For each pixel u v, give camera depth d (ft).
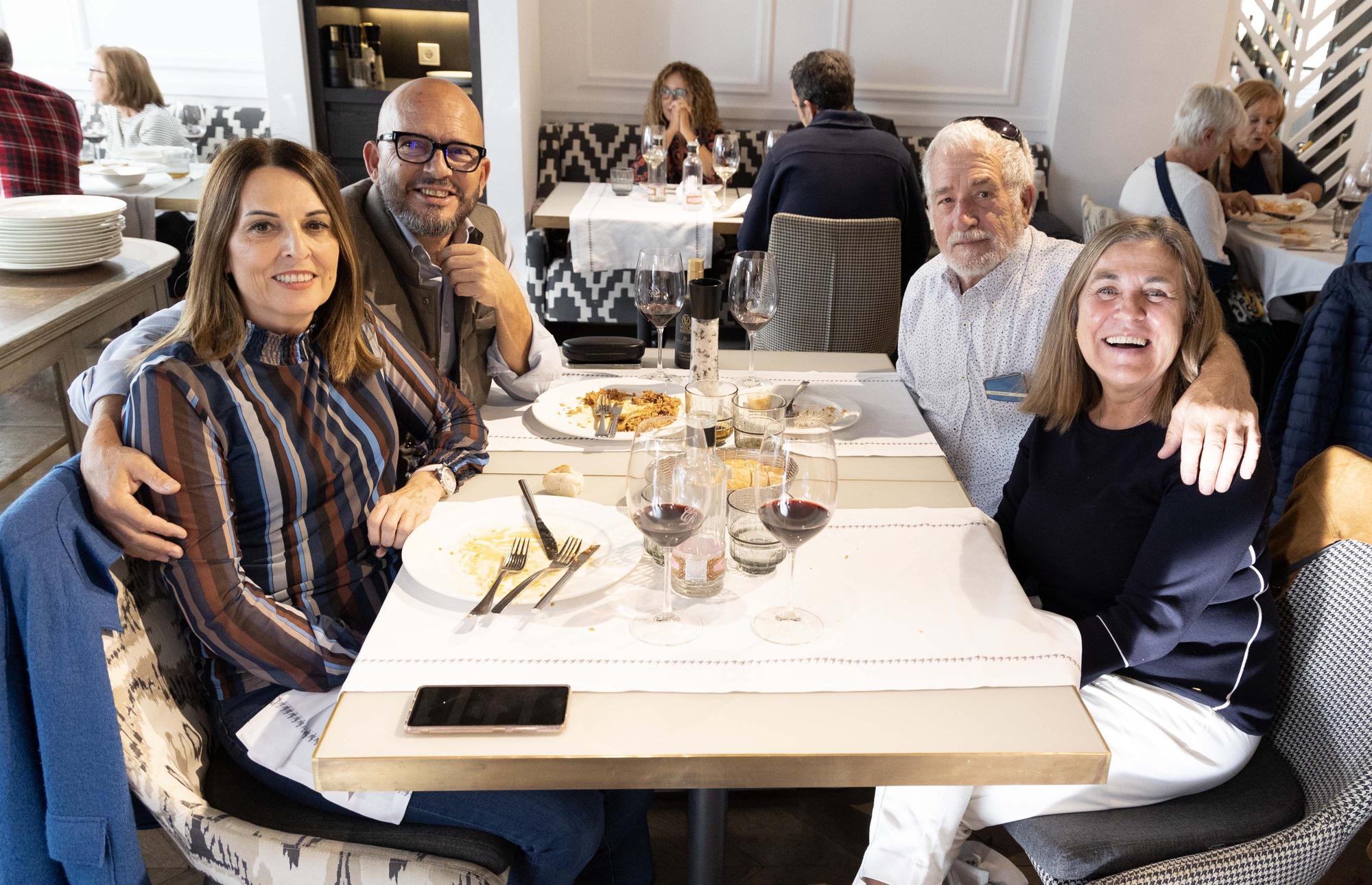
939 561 4.33
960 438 6.51
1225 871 3.64
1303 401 8.09
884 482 5.13
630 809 5.06
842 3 15.78
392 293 6.12
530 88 15.33
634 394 6.19
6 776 3.43
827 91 11.39
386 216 6.05
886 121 16.08
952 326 6.37
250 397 4.29
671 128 14.71
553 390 6.19
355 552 4.68
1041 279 6.10
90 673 3.48
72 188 11.34
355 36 15.08
